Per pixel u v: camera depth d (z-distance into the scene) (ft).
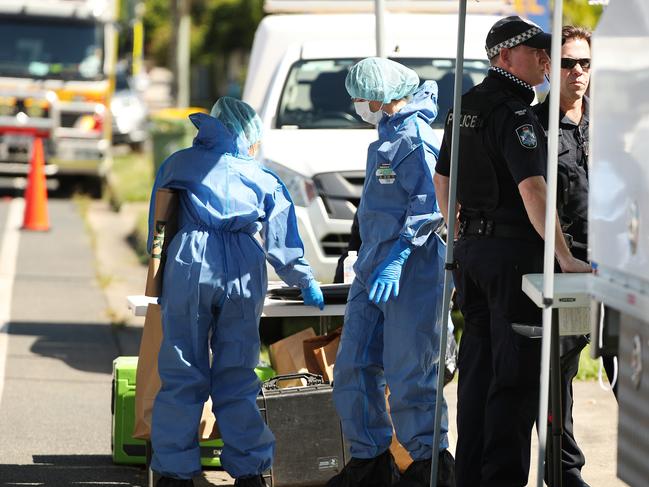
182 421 67.00
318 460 72.84
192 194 67.51
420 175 66.54
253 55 135.85
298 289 75.77
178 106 320.50
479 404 65.62
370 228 68.64
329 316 83.25
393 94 67.41
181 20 320.70
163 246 68.33
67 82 242.37
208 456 78.07
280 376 74.84
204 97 563.48
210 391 68.90
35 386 102.53
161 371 67.67
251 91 131.64
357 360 69.05
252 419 68.49
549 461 65.46
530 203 59.47
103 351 117.70
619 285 45.65
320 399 73.00
